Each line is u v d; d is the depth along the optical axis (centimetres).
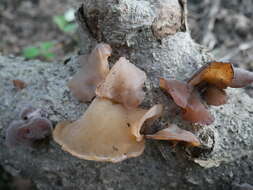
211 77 25
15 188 34
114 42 27
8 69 33
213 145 26
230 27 49
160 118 26
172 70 27
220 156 27
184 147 26
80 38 30
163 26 27
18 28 55
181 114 26
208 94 26
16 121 28
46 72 32
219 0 52
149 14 27
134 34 27
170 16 27
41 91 30
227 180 28
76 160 29
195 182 28
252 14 51
